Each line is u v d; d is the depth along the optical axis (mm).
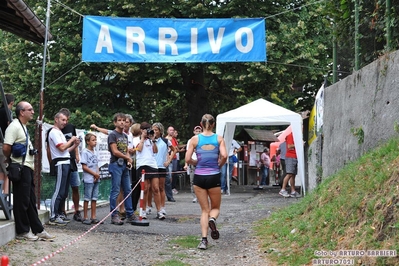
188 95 29156
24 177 8867
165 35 14133
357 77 10875
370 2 11086
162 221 12586
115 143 11430
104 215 13031
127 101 29234
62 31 27312
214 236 9188
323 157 13469
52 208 10805
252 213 13914
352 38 12219
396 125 8711
